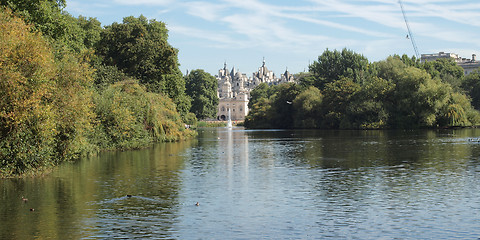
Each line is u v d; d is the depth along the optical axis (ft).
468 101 407.03
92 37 279.90
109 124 189.26
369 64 510.99
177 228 70.44
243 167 136.77
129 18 318.65
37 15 162.50
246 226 71.56
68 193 95.71
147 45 271.28
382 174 120.06
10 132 107.34
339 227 70.90
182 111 355.77
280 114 521.24
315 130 419.13
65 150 134.41
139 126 205.05
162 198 91.25
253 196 93.25
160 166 138.31
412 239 65.00
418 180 110.11
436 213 78.48
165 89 313.32
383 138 263.70
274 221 74.28
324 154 173.68
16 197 91.61
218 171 128.16
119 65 274.57
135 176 118.42
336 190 98.94
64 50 151.12
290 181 110.73
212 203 86.94
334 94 447.42
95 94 187.32
